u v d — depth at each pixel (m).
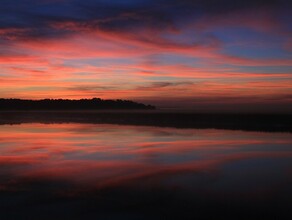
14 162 16.23
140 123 46.06
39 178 12.84
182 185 11.82
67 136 28.61
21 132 33.09
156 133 30.86
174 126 39.47
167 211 9.23
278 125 38.03
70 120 58.06
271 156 17.73
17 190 11.15
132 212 9.16
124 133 31.11
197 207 9.50
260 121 43.38
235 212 9.10
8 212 9.14
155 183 12.12
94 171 14.15
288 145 21.91
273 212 9.05
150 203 9.90
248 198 10.24
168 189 11.30
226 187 11.54
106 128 37.69
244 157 17.50
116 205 9.68
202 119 51.09
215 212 9.15
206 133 30.45
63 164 15.69
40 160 16.75
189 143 23.25
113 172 13.91
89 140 25.36
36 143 23.73
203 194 10.70
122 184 11.96
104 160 16.75
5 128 38.88
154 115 72.00
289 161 16.27
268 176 13.15
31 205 9.66
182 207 9.49
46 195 10.60
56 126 42.00
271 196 10.41
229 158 17.22
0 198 10.30
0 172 13.91
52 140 25.58
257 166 15.11
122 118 62.94
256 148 20.69
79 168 14.77
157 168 14.79
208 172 13.93
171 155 18.20
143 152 19.30
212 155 18.20
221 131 32.31
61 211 9.21
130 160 16.73
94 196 10.52
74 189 11.28
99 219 8.73
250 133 30.09
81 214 9.02
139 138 26.55
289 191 10.95
